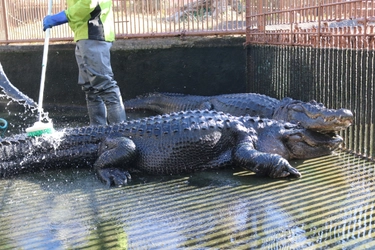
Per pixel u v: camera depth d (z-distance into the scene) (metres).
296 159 4.88
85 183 4.35
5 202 3.88
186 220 3.38
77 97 8.27
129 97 8.12
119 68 8.04
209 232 3.16
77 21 5.31
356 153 4.82
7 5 8.70
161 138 4.57
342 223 3.20
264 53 7.11
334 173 4.30
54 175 4.64
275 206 3.58
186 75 7.91
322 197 3.71
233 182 4.24
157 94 7.64
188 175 4.54
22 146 4.68
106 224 3.37
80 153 4.75
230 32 7.82
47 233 3.24
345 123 4.56
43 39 8.48
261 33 7.19
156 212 3.56
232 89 7.88
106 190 4.13
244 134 4.68
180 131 4.56
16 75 8.52
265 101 6.00
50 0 5.18
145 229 3.26
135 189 4.14
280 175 4.25
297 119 5.04
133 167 4.67
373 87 4.40
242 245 2.95
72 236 3.18
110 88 5.68
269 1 6.88
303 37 5.82
